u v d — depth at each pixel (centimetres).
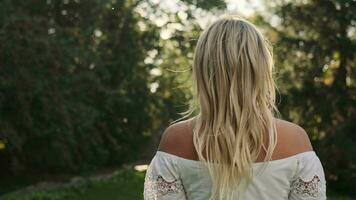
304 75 1812
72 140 1444
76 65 1451
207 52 183
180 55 1823
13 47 1270
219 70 180
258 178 178
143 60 1836
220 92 180
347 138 1752
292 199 184
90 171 1875
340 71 1822
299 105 1809
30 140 1546
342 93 1809
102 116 1677
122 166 2072
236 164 176
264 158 179
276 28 1869
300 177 181
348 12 1755
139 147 2133
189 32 1759
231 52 180
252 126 177
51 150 1564
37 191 1522
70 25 1567
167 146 186
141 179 1802
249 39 182
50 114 1370
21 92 1311
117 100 1739
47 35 1361
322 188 183
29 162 1791
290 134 182
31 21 1322
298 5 1823
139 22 1792
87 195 1531
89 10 1528
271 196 179
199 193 181
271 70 185
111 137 1836
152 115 2019
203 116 183
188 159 182
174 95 1650
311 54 1808
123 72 1753
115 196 1534
